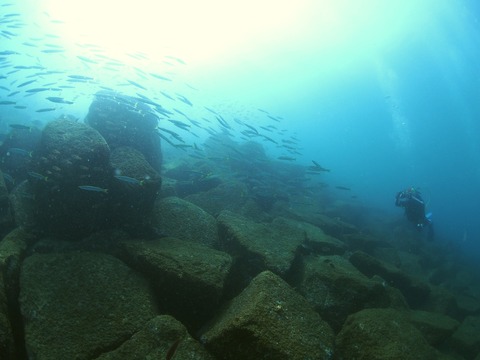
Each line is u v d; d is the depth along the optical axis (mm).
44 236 4320
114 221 4582
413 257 9250
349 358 3367
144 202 4605
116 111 6453
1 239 4312
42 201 4129
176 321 3166
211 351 2996
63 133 4316
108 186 4398
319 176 24781
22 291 3324
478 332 5488
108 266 3775
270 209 8648
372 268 6168
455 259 12672
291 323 3184
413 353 3441
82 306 3326
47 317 3166
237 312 3129
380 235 11852
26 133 6422
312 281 4641
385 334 3551
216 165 11156
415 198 9734
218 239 5125
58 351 2936
